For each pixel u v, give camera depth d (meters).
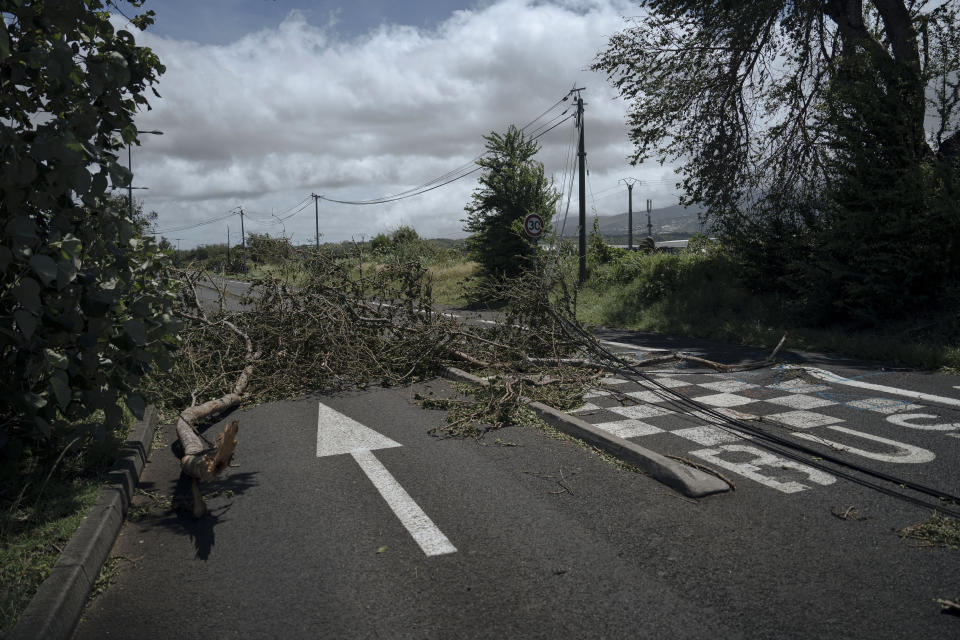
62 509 3.76
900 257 10.17
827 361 8.91
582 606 2.86
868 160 10.91
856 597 2.86
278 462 5.20
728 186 15.42
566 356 9.33
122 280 4.74
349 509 4.11
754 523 3.70
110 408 4.63
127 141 4.99
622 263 20.03
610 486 4.39
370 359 9.14
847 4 13.65
